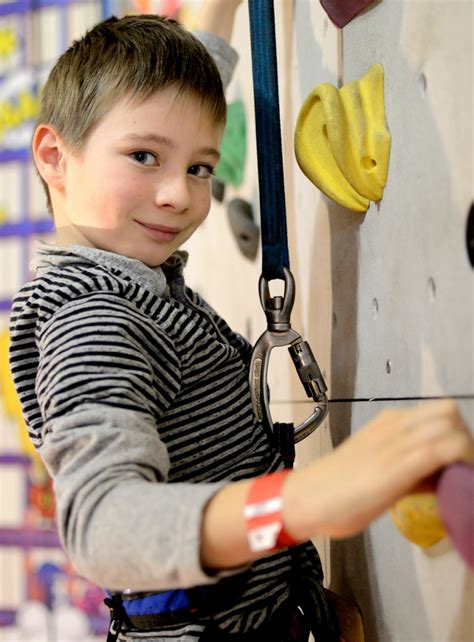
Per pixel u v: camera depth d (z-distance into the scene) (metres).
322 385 0.70
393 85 0.64
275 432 0.68
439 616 0.57
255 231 1.05
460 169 0.54
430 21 0.58
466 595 0.53
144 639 0.61
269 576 0.64
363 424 0.70
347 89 0.69
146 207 0.65
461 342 0.54
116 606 0.63
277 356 0.96
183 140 0.66
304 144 0.74
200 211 0.68
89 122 0.66
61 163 0.69
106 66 0.66
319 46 0.80
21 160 1.75
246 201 1.09
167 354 0.60
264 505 0.44
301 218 0.87
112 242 0.66
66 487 0.49
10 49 1.76
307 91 0.83
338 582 0.78
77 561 0.49
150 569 0.46
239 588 0.61
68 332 0.57
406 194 0.62
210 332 0.68
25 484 1.71
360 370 0.71
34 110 1.74
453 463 0.40
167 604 0.60
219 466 0.64
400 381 0.63
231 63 0.97
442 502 0.40
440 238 0.57
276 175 0.70
